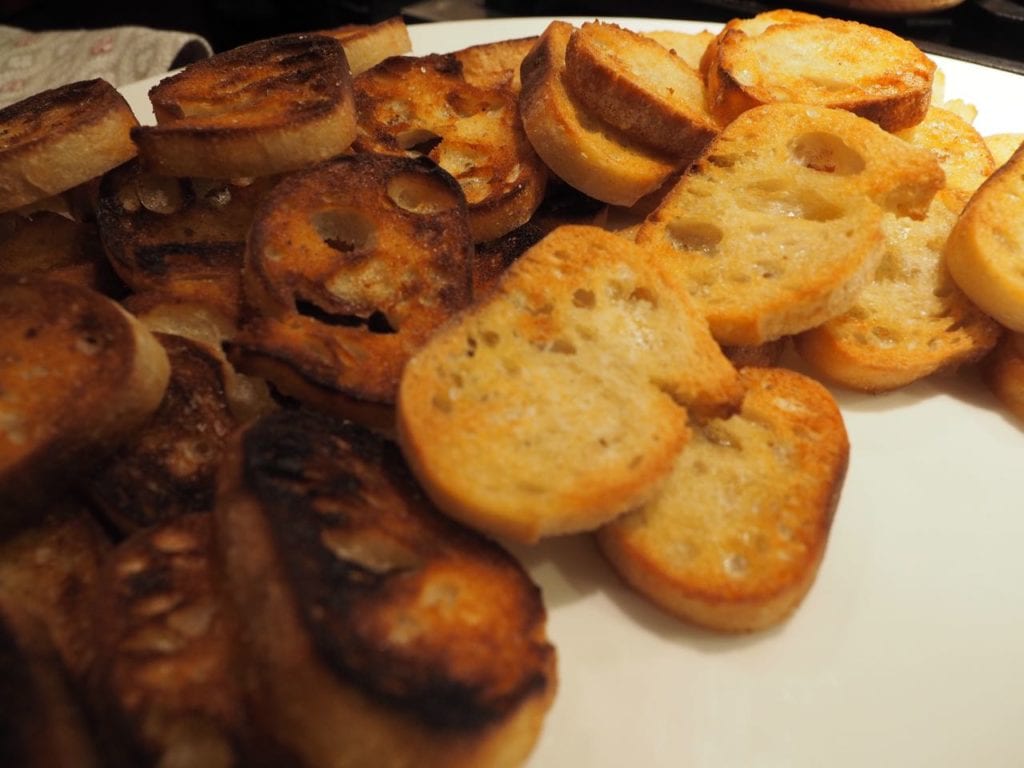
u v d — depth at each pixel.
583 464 0.14
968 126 0.24
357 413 0.16
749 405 0.17
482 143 0.23
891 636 0.15
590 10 0.41
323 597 0.12
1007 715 0.14
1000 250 0.19
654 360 0.16
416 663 0.11
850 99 0.22
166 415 0.16
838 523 0.17
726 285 0.18
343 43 0.25
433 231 0.18
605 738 0.14
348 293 0.17
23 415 0.15
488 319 0.16
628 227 0.23
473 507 0.14
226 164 0.19
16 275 0.16
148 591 0.13
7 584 0.14
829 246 0.18
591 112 0.22
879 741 0.14
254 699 0.12
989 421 0.19
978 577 0.16
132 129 0.19
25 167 0.19
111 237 0.19
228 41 0.46
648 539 0.15
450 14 0.41
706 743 0.14
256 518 0.13
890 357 0.19
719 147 0.21
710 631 0.15
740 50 0.24
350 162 0.19
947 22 0.38
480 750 0.11
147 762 0.11
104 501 0.15
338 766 0.11
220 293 0.18
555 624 0.15
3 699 0.11
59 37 0.38
